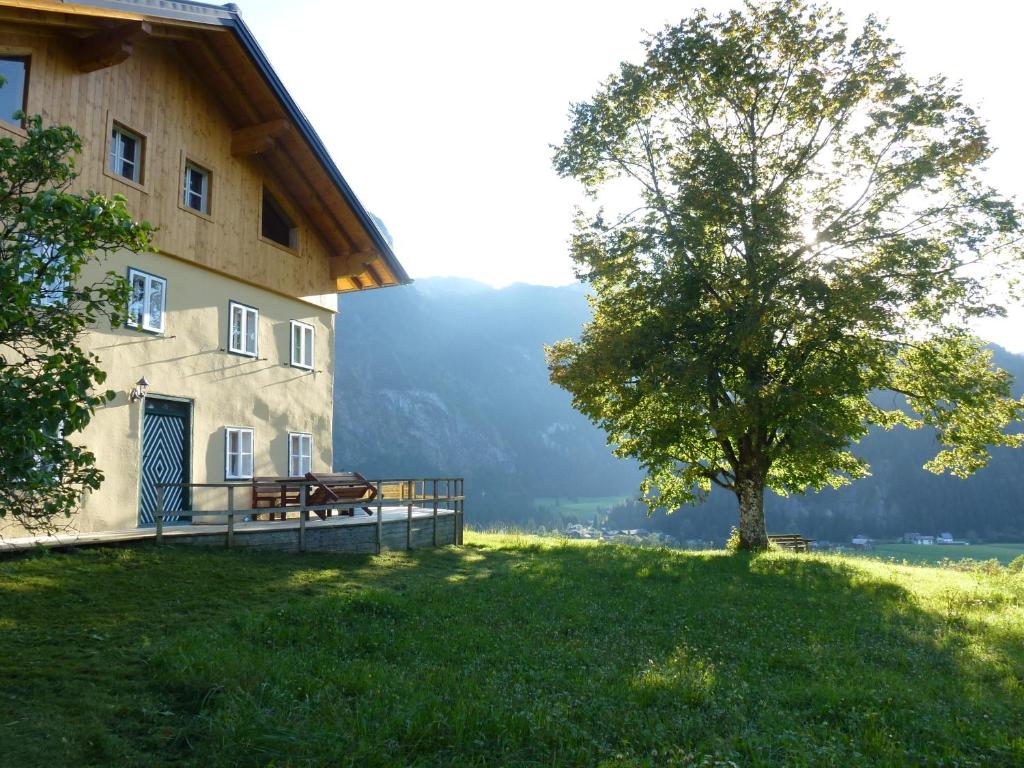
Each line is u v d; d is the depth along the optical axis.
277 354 21.72
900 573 20.23
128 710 6.73
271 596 12.36
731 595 14.78
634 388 23.44
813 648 10.32
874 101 23.06
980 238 21.39
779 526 136.25
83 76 15.50
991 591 16.58
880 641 11.04
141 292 16.86
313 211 23.06
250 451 20.38
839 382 21.16
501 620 11.47
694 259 23.95
